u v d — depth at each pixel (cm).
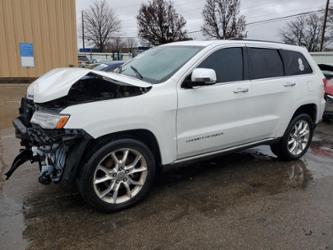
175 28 4953
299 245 294
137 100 339
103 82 347
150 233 311
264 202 376
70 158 313
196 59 387
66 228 317
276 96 462
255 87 434
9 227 316
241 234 311
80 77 330
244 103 425
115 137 338
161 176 446
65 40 1720
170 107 359
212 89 392
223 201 377
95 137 316
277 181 438
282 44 489
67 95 331
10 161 499
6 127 728
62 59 1733
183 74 374
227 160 518
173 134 369
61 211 348
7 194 385
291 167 493
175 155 379
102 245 292
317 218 341
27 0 1609
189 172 464
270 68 462
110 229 317
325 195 396
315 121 536
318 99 523
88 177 323
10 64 1633
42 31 1666
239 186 419
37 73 1694
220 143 414
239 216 344
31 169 462
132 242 297
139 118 338
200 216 343
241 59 430
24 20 1622
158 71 393
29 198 376
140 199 364
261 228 321
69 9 1698
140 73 405
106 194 342
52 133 316
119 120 326
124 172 347
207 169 477
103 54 4259
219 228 321
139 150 349
